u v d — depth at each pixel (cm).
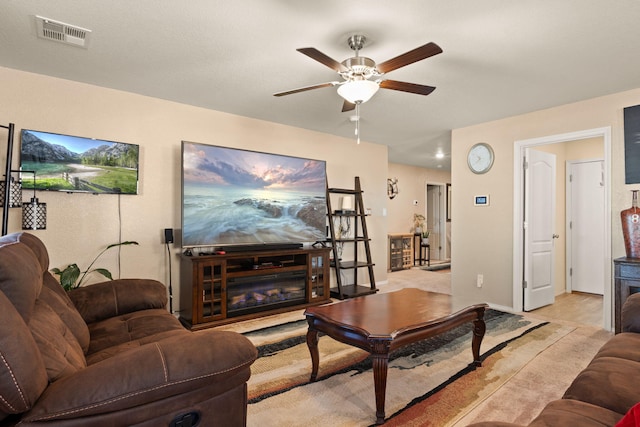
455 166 470
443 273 704
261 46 249
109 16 213
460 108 382
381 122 443
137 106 348
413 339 203
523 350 286
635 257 306
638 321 189
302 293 432
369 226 569
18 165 292
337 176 522
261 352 283
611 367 141
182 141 353
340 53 258
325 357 272
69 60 274
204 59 270
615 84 314
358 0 194
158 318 219
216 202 373
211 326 347
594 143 511
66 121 312
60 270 307
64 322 165
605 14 206
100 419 105
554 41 238
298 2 197
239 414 134
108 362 114
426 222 874
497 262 429
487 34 229
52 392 103
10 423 100
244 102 370
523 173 418
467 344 298
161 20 217
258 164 406
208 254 359
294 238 434
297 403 205
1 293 106
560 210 523
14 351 97
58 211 310
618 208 333
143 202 353
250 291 392
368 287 518
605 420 108
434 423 185
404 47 248
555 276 506
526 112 397
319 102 368
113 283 243
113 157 335
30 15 212
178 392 117
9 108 289
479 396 212
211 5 201
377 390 186
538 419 111
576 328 346
